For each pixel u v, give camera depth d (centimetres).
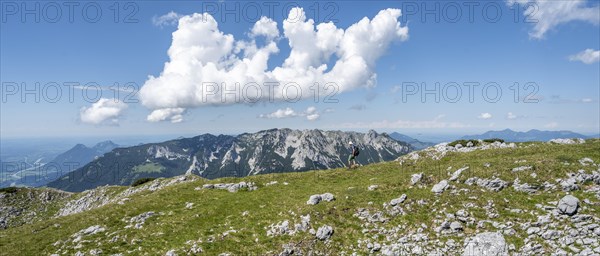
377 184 3875
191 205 4025
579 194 2903
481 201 3022
